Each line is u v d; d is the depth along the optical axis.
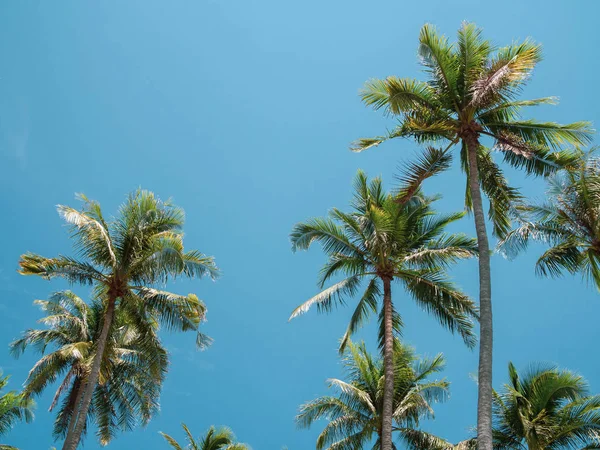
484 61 19.44
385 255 23.14
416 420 25.20
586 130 18.75
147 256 22.03
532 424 22.58
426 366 26.77
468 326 22.22
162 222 23.67
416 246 23.94
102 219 22.39
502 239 20.25
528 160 19.78
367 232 22.45
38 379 26.27
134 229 22.78
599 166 19.59
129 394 28.27
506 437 23.78
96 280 22.48
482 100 18.56
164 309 22.55
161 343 23.67
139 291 22.44
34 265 21.61
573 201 19.27
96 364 21.12
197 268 23.06
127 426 28.05
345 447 24.62
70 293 28.48
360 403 25.62
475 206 18.12
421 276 22.94
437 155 19.70
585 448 22.44
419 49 19.77
